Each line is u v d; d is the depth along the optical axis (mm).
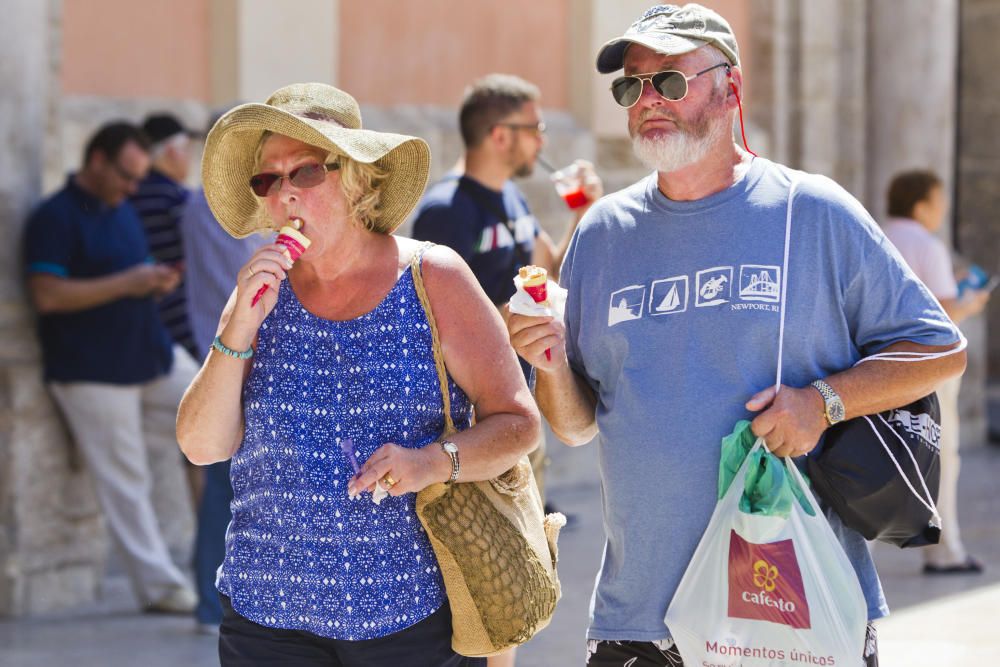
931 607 21906
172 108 24906
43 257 20781
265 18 25281
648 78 10422
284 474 9891
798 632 9773
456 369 10117
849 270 10250
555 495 30141
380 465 9406
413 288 10039
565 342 11242
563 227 29969
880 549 26312
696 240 10438
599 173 30672
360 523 9781
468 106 17406
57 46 22219
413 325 9992
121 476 21375
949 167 36188
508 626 9852
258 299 9719
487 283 17359
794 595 9781
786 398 10016
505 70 29703
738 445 10102
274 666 9930
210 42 25391
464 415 10250
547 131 29625
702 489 10289
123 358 21312
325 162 9797
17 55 20781
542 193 29469
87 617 21000
